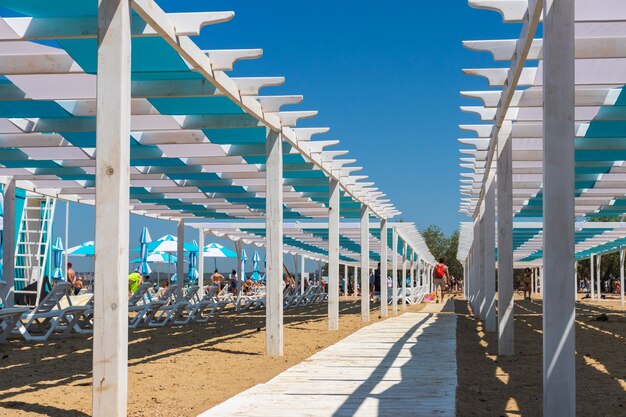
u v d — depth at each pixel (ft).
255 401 18.58
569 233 15.47
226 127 30.99
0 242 52.03
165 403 19.16
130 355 30.19
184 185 47.98
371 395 19.52
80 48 21.34
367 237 51.11
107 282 16.05
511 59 22.07
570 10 15.61
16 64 23.07
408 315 62.44
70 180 47.83
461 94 27.48
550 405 15.34
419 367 25.41
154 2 18.11
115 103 16.25
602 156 37.55
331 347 32.40
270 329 30.22
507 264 30.22
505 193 29.84
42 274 54.70
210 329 44.57
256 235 78.84
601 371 25.46
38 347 32.42
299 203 59.06
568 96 15.57
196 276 103.96
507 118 29.40
